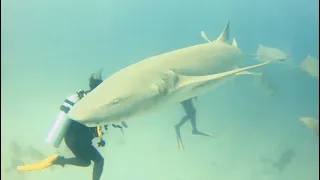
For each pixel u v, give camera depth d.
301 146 8.94
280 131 10.04
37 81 17.23
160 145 9.00
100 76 3.86
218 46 4.39
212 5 59.47
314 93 12.20
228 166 8.23
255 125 10.45
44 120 11.01
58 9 57.19
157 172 7.96
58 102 12.86
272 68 12.32
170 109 10.87
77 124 3.81
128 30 63.00
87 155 4.02
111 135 9.32
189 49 3.87
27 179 7.59
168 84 3.12
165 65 3.29
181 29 61.06
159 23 63.72
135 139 9.24
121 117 2.70
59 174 7.71
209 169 8.10
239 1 54.56
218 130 10.09
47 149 8.84
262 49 8.62
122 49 44.12
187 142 9.20
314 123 6.03
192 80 3.27
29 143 9.26
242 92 13.07
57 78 18.41
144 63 3.19
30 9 55.59
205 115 11.23
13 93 14.27
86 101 2.62
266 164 8.29
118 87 2.72
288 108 11.67
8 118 11.08
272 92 8.90
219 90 13.15
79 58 33.34
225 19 56.97
